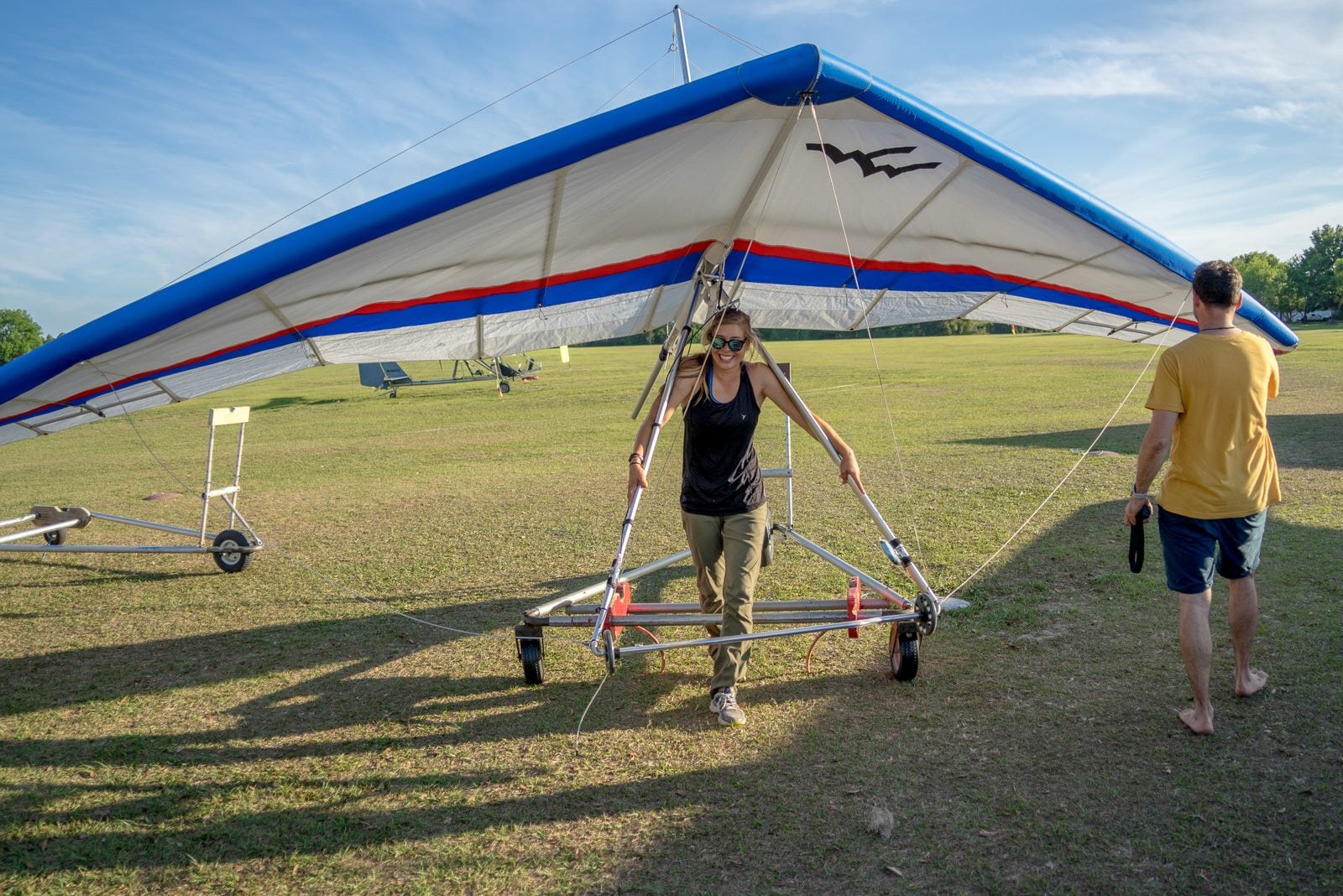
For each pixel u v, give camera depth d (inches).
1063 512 282.2
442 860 114.5
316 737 153.6
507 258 169.5
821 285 228.4
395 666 186.1
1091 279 192.1
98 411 180.4
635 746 143.6
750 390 154.3
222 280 131.5
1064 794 120.8
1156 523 261.9
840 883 104.9
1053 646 173.0
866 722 146.4
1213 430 130.8
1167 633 176.4
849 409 647.1
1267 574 203.3
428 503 372.5
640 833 118.1
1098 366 980.6
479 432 646.5
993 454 407.5
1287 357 950.4
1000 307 235.1
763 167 158.9
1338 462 334.3
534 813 124.9
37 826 127.6
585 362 1627.7
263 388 1424.7
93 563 293.6
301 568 273.3
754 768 134.0
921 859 108.4
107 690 180.1
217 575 271.0
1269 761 125.4
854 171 159.6
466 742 148.6
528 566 259.1
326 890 109.5
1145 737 135.0
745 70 128.3
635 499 160.9
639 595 222.4
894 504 311.6
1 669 195.3
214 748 151.3
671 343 196.4
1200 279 134.7
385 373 1091.3
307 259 131.3
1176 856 105.8
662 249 192.2
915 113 136.1
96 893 111.2
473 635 203.0
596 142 130.4
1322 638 165.2
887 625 193.9
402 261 149.7
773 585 221.3
